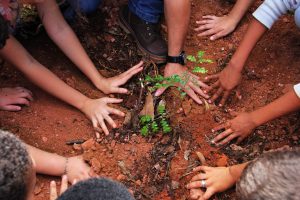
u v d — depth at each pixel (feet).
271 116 4.26
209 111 4.71
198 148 4.44
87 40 5.31
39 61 5.08
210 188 4.07
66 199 2.64
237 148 4.46
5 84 4.92
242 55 4.54
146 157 4.38
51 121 4.63
